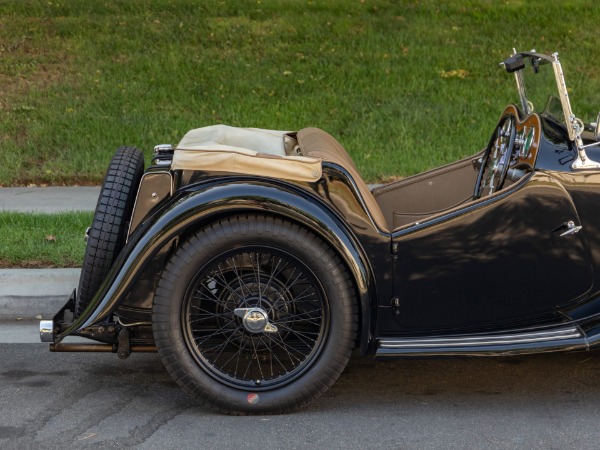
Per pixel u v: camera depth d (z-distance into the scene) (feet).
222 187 12.80
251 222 12.82
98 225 13.51
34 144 30.09
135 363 15.87
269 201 12.69
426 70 35.01
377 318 13.34
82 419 13.30
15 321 18.06
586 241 13.53
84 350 13.62
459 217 13.24
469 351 13.28
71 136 30.53
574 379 14.93
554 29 38.37
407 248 13.25
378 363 15.81
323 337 13.17
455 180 17.66
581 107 31.30
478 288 13.55
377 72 34.86
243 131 15.84
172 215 12.69
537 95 15.26
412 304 13.51
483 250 13.38
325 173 13.08
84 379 15.05
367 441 12.50
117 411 13.62
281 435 12.69
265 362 14.88
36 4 40.45
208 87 33.76
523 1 41.42
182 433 12.77
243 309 13.16
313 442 12.46
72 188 27.71
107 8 40.50
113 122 31.30
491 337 13.60
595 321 13.64
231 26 38.78
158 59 35.81
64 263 19.33
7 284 18.31
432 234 13.24
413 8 40.91
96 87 33.60
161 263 13.10
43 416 13.41
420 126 31.09
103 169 28.60
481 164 17.35
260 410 13.29
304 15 40.06
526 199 13.33
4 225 22.13
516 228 13.35
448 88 33.58
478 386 14.67
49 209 24.62
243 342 13.80
